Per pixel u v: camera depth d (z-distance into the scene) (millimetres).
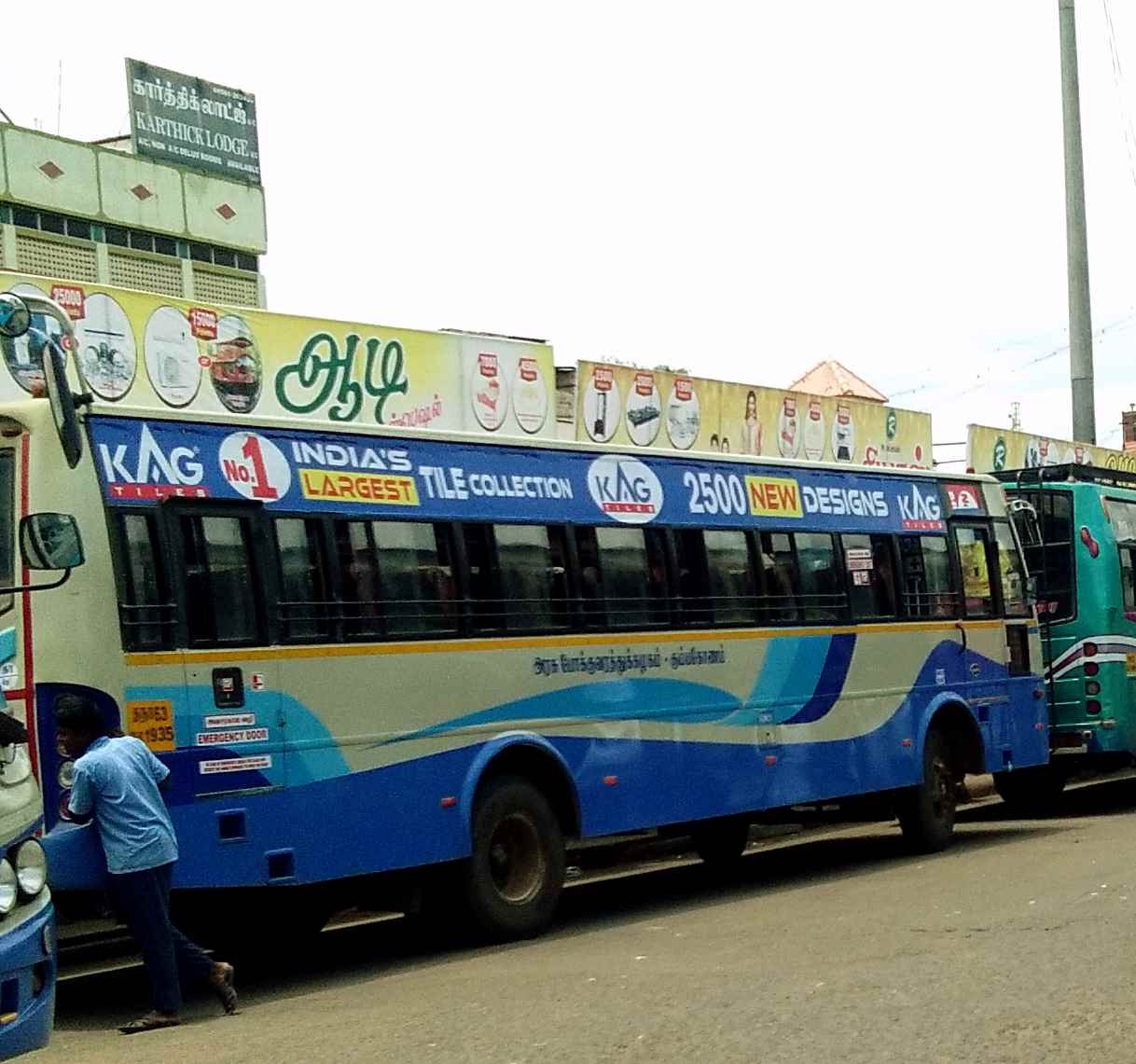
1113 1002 8125
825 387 35781
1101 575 20000
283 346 16062
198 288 24172
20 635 9609
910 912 11844
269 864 10492
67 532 8289
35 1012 6559
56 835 9414
